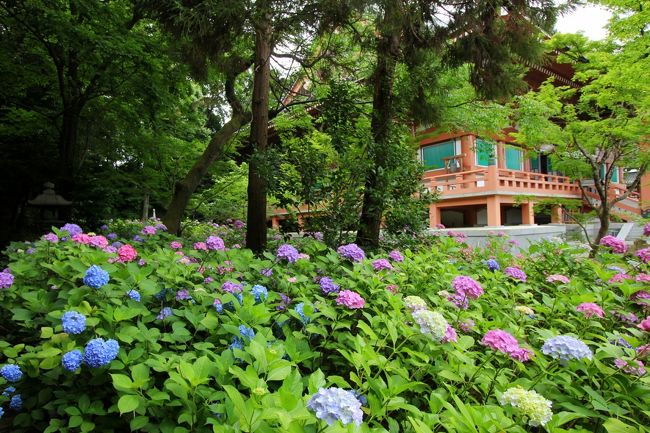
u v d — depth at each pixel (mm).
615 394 1507
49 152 7785
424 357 1565
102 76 6281
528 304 2752
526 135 7504
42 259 2607
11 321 2422
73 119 7211
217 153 6914
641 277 2520
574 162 7531
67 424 1662
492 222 12250
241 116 6906
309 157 4258
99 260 2211
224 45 4363
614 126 6867
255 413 1098
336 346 1861
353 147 4578
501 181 12492
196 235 6789
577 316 2268
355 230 4305
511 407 1351
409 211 4324
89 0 5484
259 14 3729
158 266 2488
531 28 4281
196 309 1990
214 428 1116
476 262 3725
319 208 4367
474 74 4855
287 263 2809
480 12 4223
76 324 1613
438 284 2701
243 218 9141
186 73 6371
